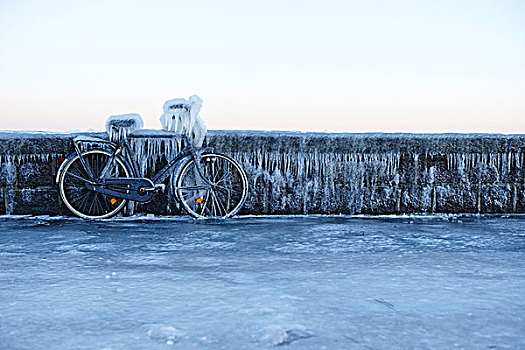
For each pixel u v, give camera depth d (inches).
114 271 138.3
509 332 91.6
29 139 250.5
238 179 264.5
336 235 203.5
